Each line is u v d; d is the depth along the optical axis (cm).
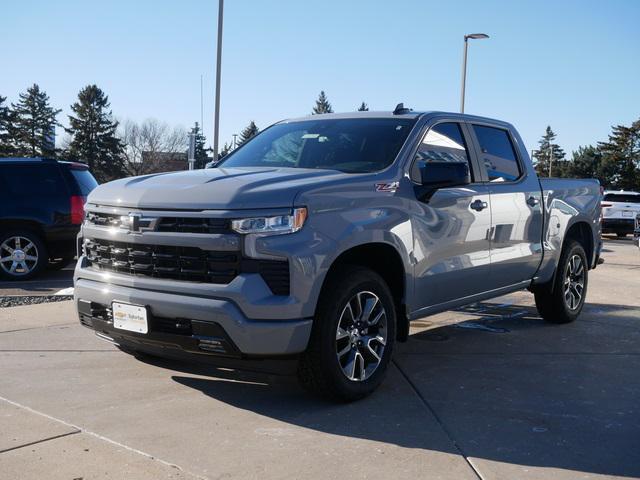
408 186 468
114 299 422
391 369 510
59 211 955
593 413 414
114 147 7300
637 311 767
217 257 388
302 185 403
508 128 618
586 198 706
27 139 7631
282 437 366
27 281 949
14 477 312
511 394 450
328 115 564
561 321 682
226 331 379
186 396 434
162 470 321
